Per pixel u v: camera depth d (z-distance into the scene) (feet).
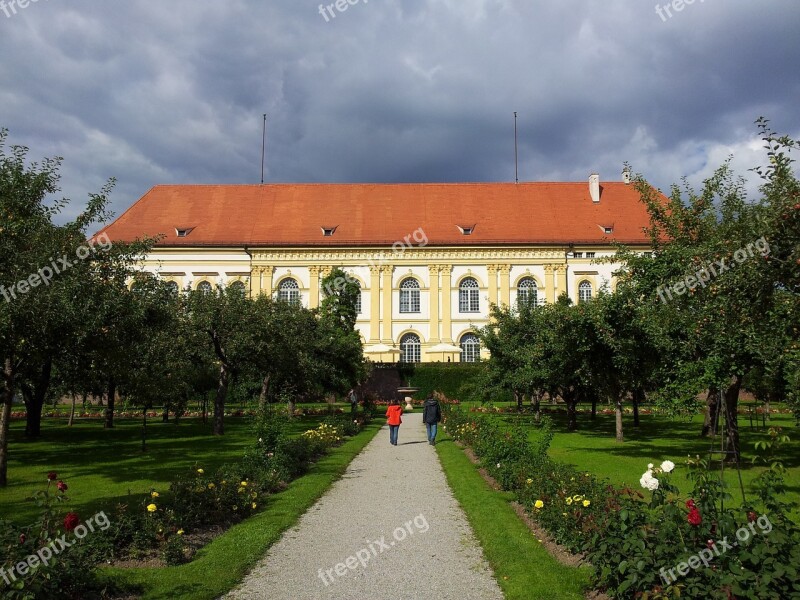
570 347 72.43
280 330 93.97
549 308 95.81
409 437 87.56
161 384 73.26
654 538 21.62
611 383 75.46
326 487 47.91
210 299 91.66
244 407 159.02
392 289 195.52
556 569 26.81
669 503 23.13
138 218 198.70
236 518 36.83
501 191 210.18
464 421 81.20
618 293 65.87
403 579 26.53
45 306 45.91
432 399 78.64
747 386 91.25
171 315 77.97
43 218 55.31
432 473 55.26
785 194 30.96
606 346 69.00
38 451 72.84
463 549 30.96
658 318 57.11
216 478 38.78
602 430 98.53
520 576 26.02
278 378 109.40
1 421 51.70
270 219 201.16
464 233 197.57
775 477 22.61
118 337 54.75
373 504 41.86
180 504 33.91
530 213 202.69
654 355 64.08
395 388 177.37
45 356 50.85
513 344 105.40
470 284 196.54
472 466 56.95
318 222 200.85
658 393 57.93
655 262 64.44
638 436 88.22
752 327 40.78
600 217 200.44
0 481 48.98
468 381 170.30
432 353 184.14
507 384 107.76
